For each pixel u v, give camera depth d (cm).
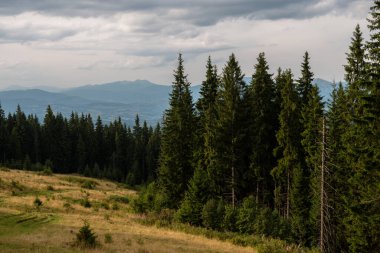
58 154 13238
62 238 2688
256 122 5228
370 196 2897
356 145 3547
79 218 4100
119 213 5084
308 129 4481
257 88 5278
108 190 8594
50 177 9075
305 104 4953
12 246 2183
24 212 4109
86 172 12281
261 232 3962
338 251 3922
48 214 4169
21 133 13050
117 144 14238
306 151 4644
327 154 3300
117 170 13012
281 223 4091
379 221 2919
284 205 5141
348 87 4034
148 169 13762
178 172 5919
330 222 3647
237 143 5225
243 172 5369
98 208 5400
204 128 5794
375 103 2597
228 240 3625
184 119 6066
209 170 5278
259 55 5300
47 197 5819
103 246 2484
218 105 5462
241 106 5303
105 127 16100
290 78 4838
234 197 5206
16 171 9456
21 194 5956
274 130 5425
